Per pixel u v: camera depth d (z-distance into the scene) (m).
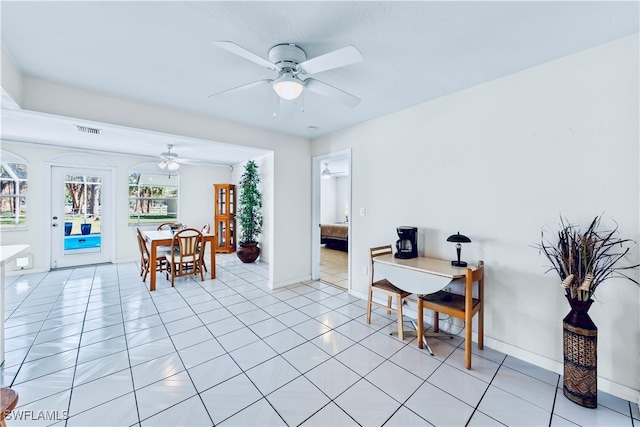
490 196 2.29
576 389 1.66
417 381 1.88
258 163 5.82
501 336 2.25
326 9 1.43
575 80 1.86
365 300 3.42
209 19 1.51
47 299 3.37
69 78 2.21
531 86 2.05
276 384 1.84
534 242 2.06
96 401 1.66
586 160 1.83
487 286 2.32
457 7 1.41
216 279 4.33
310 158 4.24
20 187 4.35
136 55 1.89
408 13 1.46
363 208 3.42
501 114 2.22
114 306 3.17
